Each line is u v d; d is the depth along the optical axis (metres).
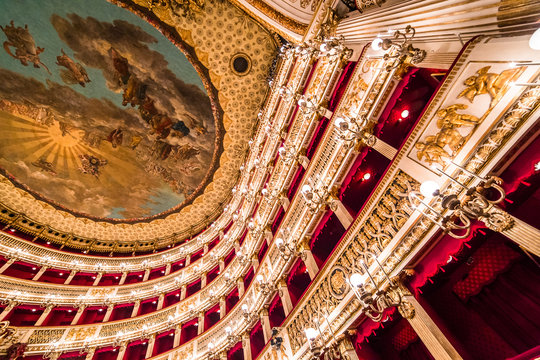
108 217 16.88
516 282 3.37
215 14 10.92
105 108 13.73
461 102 3.04
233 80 12.57
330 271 5.37
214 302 10.67
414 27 3.46
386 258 4.07
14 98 12.66
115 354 10.39
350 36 5.55
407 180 3.92
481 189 2.77
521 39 2.26
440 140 3.35
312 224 6.66
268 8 8.56
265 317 7.54
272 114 11.41
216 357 8.34
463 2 2.67
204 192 17.22
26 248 12.74
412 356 4.53
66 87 12.91
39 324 10.20
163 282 13.78
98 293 12.68
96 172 15.49
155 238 18.02
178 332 10.57
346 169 5.77
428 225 3.47
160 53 12.01
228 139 14.77
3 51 11.52
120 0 10.45
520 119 2.47
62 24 11.16
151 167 15.95
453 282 4.08
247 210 12.38
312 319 5.52
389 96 4.81
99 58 12.16
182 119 14.32
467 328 3.69
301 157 7.94
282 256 6.81
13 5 10.62
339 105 5.98
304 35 7.99
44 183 14.88
